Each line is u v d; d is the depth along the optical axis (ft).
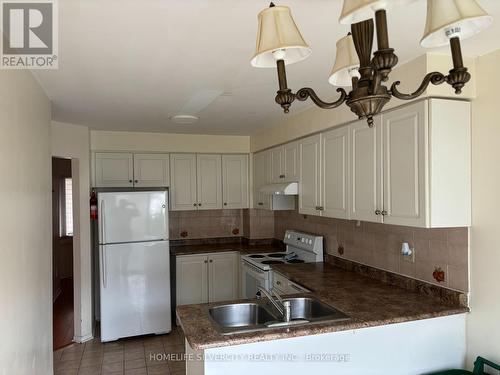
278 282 11.05
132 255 13.15
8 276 5.43
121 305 13.00
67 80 7.71
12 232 5.65
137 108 10.40
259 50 3.35
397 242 8.98
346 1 2.87
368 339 6.81
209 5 4.72
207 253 14.97
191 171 15.37
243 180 16.16
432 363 7.13
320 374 6.58
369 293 8.40
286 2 4.68
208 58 6.62
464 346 7.28
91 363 11.40
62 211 22.22
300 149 11.51
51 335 9.02
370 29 3.44
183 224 16.44
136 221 13.21
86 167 13.00
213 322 6.82
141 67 7.04
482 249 6.82
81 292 12.94
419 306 7.38
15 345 5.79
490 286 6.70
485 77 6.75
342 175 9.27
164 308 13.53
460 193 6.88
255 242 16.43
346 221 11.04
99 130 13.92
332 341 6.63
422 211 6.75
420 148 6.80
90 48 6.06
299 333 6.33
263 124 13.08
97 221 14.40
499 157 6.50
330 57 6.67
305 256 12.89
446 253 7.57
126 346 12.71
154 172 14.82
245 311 8.12
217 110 10.84
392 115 7.51
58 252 19.70
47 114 8.85
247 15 5.00
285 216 15.39
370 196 8.18
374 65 2.97
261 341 6.22
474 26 3.21
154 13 4.91
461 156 6.89
